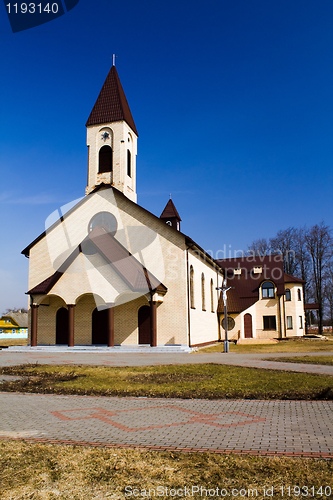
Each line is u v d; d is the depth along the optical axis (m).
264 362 18.39
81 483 5.01
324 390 11.20
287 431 7.34
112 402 10.21
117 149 33.12
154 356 22.61
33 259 31.67
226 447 6.40
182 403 10.02
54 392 11.64
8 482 5.04
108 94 34.75
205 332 33.78
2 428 7.68
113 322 26.70
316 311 65.12
